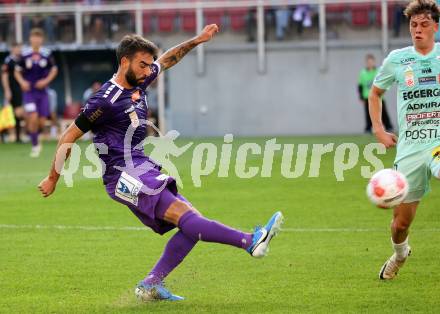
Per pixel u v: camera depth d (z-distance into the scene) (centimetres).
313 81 6894
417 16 1872
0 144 6500
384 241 2517
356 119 6894
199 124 6981
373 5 6869
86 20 6969
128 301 1870
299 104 6919
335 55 6862
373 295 1888
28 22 6994
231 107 6962
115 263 2278
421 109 1888
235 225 2844
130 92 1783
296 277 2080
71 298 1909
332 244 2486
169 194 1769
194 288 1984
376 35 6900
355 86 6875
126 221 2942
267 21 6969
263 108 6944
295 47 6881
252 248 1719
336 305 1806
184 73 6950
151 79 1873
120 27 6975
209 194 3550
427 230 2681
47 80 5419
